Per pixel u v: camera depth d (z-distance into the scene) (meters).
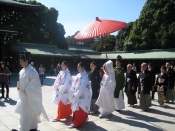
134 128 5.19
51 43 40.38
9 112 6.70
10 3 19.47
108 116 6.28
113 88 6.21
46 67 31.83
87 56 37.78
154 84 8.56
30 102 4.20
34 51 30.73
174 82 8.52
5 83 9.12
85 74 5.46
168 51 31.70
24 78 4.21
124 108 7.00
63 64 5.84
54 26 39.91
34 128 4.38
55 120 5.70
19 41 33.81
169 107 7.61
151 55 32.12
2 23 21.61
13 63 29.02
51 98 9.47
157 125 5.43
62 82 5.71
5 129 5.08
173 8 32.38
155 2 34.06
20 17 22.23
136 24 37.44
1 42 20.58
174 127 5.29
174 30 31.20
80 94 5.23
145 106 6.97
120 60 6.98
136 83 7.68
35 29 35.72
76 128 5.14
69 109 5.77
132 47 37.28
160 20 33.16
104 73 6.82
